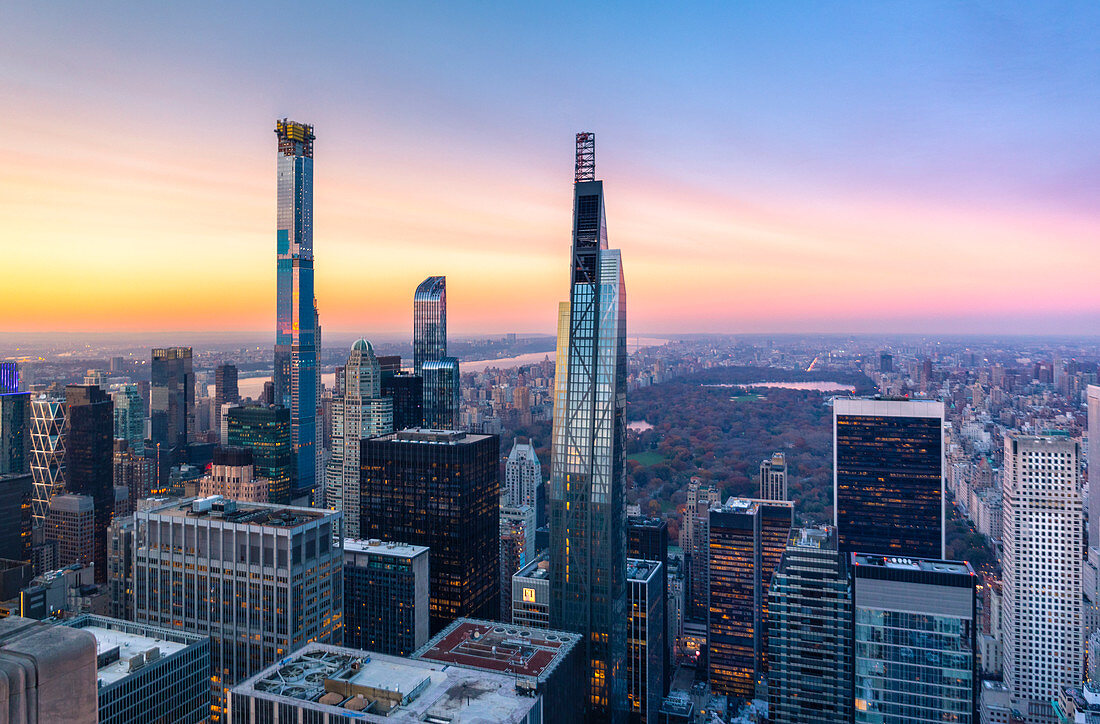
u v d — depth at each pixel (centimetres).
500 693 19788
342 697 19700
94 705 2528
